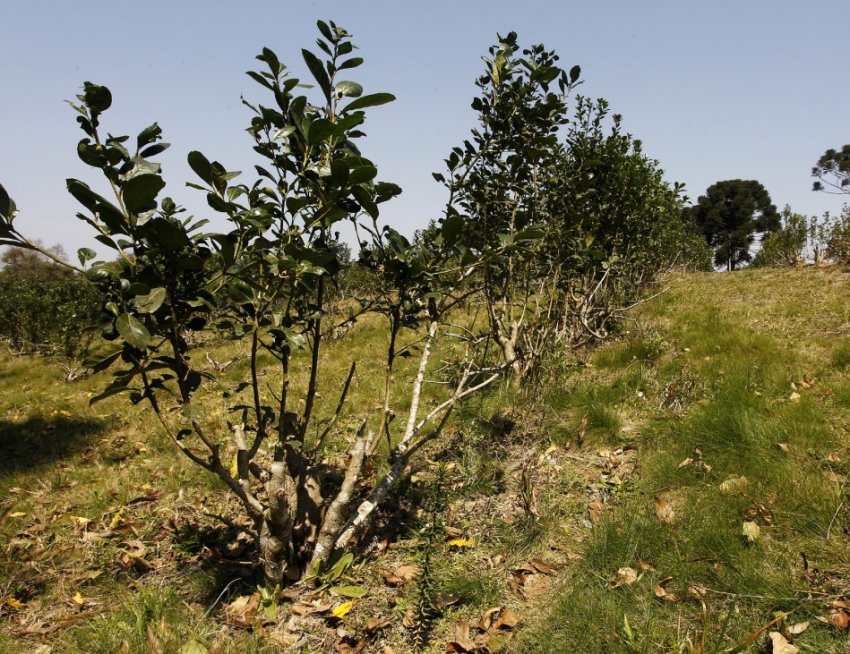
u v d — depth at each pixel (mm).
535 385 4852
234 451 4848
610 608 2412
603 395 4699
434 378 5957
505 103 3967
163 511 3854
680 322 7516
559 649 2260
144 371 2303
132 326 2020
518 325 5262
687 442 3695
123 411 6633
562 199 5023
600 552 2764
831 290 8227
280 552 2652
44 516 3906
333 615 2535
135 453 5113
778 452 3396
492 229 4699
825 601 2266
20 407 7562
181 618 2629
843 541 2625
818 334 5949
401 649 2383
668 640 2223
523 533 3088
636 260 7875
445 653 2342
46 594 2984
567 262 5328
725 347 5785
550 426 4359
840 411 3912
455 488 3455
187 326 2424
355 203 2676
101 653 2404
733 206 45312
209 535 3340
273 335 2482
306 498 2936
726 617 2221
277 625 2539
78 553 3367
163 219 2041
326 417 5438
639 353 5922
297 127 2477
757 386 4551
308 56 2475
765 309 7449
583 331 6734
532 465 3764
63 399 7734
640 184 6727
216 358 9055
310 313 2656
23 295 13516
